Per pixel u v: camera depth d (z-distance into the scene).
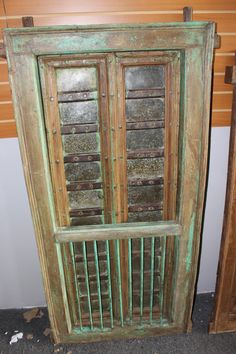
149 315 1.73
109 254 1.53
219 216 1.79
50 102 1.21
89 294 1.61
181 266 1.52
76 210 1.41
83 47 1.10
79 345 1.71
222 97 1.52
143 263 1.59
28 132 1.19
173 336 1.74
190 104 1.19
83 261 1.54
